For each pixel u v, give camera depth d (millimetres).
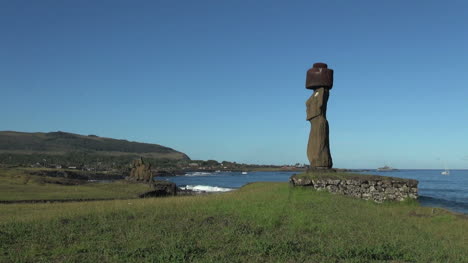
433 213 16062
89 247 8500
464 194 43750
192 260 7836
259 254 8211
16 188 28953
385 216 14148
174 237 9312
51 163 153750
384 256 8695
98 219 11461
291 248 8711
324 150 22047
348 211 14289
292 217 12273
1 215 13211
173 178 132375
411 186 20031
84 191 29531
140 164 51969
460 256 8891
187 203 15344
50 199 22391
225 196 18750
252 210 13188
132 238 9297
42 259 7691
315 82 22016
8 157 155625
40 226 10594
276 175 170000
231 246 8789
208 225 10828
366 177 20266
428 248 9484
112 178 100000
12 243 8961
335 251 8625
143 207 14000
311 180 20453
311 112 22312
